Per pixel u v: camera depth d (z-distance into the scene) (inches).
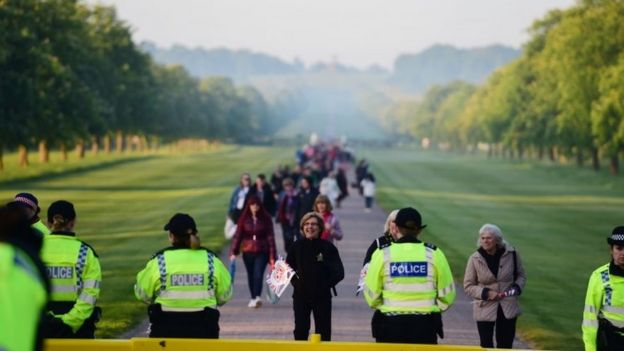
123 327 2139.5
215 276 1241.4
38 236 631.8
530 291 2950.3
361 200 7091.5
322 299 1729.8
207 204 6535.4
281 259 1738.4
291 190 3267.7
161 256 1239.5
